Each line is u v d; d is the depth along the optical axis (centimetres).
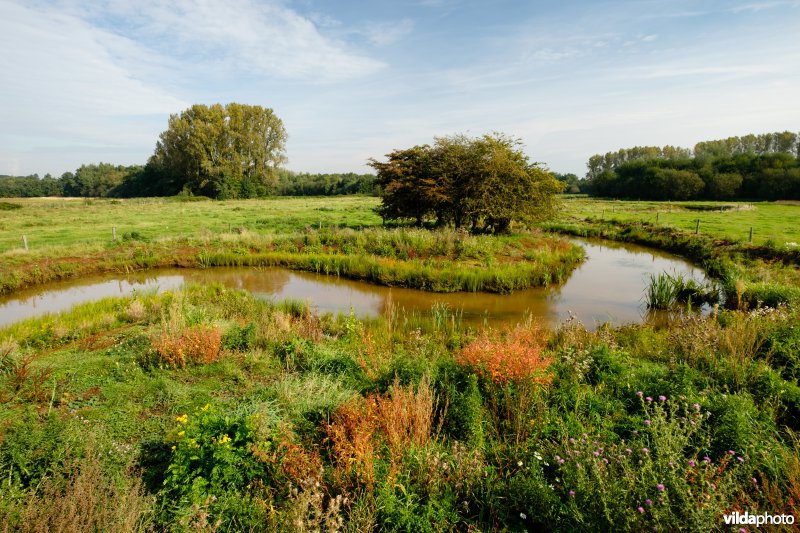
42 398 637
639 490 353
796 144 10169
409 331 1094
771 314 888
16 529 349
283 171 10250
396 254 2020
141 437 543
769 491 365
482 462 450
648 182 7938
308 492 370
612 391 609
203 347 808
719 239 2356
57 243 2294
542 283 1747
